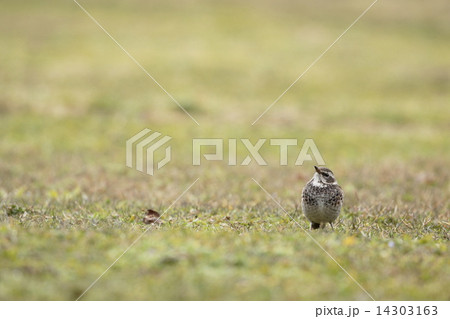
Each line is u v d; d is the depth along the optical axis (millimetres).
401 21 56594
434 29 55031
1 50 44344
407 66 44938
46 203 15891
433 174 22359
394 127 33156
